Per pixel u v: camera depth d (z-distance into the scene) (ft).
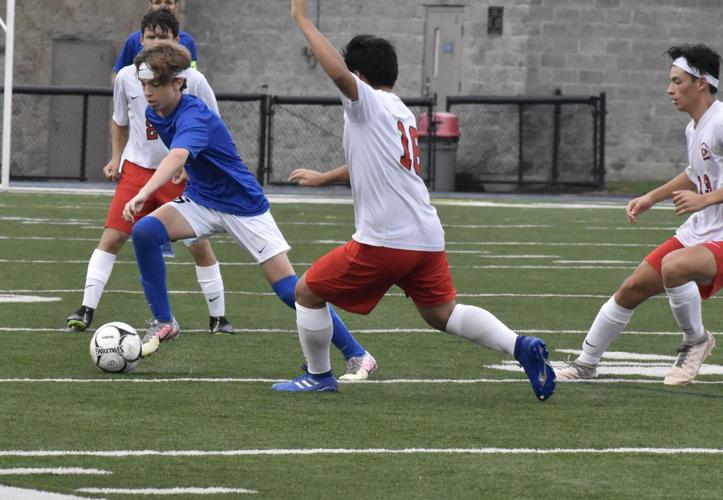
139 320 99.09
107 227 93.09
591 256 158.51
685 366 75.87
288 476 52.54
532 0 292.40
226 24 305.73
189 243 91.20
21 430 59.93
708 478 53.52
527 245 171.53
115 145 96.12
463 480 52.37
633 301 75.61
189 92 88.02
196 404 67.00
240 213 78.69
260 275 132.87
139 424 61.77
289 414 64.95
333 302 69.00
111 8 295.28
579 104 285.84
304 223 194.18
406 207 66.64
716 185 74.33
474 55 294.66
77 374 75.20
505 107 290.35
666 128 297.53
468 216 217.15
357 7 301.02
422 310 69.31
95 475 51.85
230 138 78.79
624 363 84.58
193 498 48.80
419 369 80.07
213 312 93.61
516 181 286.66
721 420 65.82
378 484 51.49
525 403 69.36
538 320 104.22
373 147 66.03
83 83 295.48
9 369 76.23
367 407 67.31
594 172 284.00
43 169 295.69
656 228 201.36
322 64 64.90
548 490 51.03
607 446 59.21
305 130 304.50
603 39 294.25
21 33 291.58
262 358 82.94
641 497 50.29
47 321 96.73
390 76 67.92
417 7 299.17
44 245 154.30
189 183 80.64
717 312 112.68
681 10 294.87
